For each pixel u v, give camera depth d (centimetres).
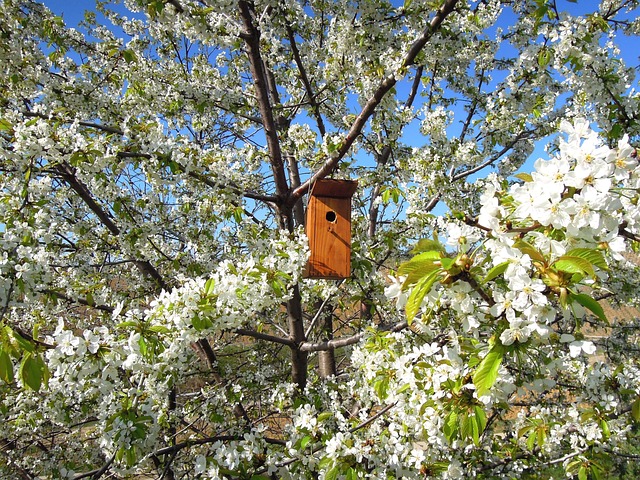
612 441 336
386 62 365
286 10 414
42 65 393
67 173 340
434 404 192
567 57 315
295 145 440
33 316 409
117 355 229
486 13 407
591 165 135
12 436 427
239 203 375
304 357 438
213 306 241
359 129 360
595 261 134
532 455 344
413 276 147
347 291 482
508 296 146
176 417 362
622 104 309
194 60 475
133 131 329
